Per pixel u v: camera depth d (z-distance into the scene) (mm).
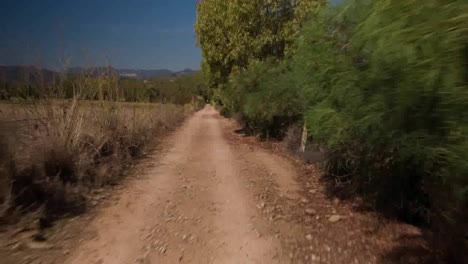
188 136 16609
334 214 5762
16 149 5418
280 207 6094
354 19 4875
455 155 2512
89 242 4367
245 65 16703
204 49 18516
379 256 4289
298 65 6758
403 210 5438
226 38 17125
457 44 2184
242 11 15266
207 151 12000
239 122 21953
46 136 6273
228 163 9852
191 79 74812
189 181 7668
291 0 15367
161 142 13727
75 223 4898
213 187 7230
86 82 8156
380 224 5293
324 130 5105
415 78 2461
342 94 4348
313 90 5664
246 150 12492
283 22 15219
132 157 9680
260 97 13672
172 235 4738
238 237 4762
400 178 5070
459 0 2174
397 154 4258
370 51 3266
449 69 2268
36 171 5520
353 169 6414
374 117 3326
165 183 7422
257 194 6832
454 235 3832
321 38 5578
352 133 4609
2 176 4812
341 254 4340
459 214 3477
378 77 3014
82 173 6496
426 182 4312
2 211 4555
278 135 15273
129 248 4293
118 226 4941
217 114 46406
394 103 2887
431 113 2631
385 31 2607
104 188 6703
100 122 8852
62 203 5422
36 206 5051
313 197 6730
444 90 2314
